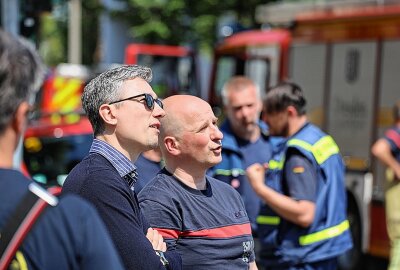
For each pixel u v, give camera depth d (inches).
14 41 129.9
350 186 589.0
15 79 127.3
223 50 772.0
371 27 592.7
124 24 1418.6
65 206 129.2
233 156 343.0
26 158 444.8
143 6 1290.6
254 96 350.0
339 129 616.4
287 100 313.1
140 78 208.2
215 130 227.0
